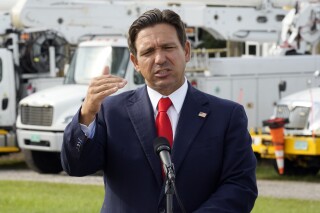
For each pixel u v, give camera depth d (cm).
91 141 545
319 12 2355
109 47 2000
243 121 565
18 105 2197
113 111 567
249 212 557
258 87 2170
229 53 2553
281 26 2444
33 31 2219
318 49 2588
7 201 1427
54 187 1648
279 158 1817
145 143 555
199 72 2131
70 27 2262
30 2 2216
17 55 2211
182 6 2400
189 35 2392
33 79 2219
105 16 2305
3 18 2219
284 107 1917
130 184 554
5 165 2256
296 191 1630
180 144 552
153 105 565
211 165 553
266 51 2559
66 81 2086
